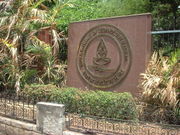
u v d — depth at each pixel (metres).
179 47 9.16
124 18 7.02
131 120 5.68
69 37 8.17
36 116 6.03
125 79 6.93
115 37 7.16
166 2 11.05
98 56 7.47
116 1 11.52
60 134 5.57
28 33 9.19
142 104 6.14
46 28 9.48
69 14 11.25
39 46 8.95
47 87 6.95
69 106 6.32
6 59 8.68
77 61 7.95
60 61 10.20
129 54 6.89
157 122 5.88
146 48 6.62
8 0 9.62
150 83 5.97
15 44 8.70
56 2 11.19
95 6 12.37
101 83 7.38
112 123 5.60
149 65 6.44
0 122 6.72
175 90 5.84
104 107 5.94
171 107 5.85
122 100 5.85
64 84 8.86
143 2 11.11
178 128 5.46
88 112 6.10
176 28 10.37
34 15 9.12
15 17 8.86
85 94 6.22
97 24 7.54
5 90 8.41
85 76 7.73
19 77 8.27
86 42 7.75
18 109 6.68
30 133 6.07
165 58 6.69
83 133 5.41
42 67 9.20
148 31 6.70
